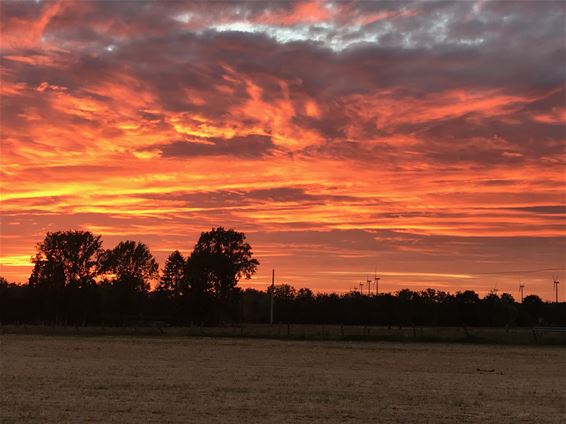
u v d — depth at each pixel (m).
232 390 23.19
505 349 51.72
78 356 39.53
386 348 50.84
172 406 19.08
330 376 29.09
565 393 24.27
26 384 24.22
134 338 62.41
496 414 18.86
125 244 125.25
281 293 151.50
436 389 24.80
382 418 17.80
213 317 108.88
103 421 16.45
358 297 139.25
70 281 116.75
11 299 117.56
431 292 139.00
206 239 110.19
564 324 142.12
